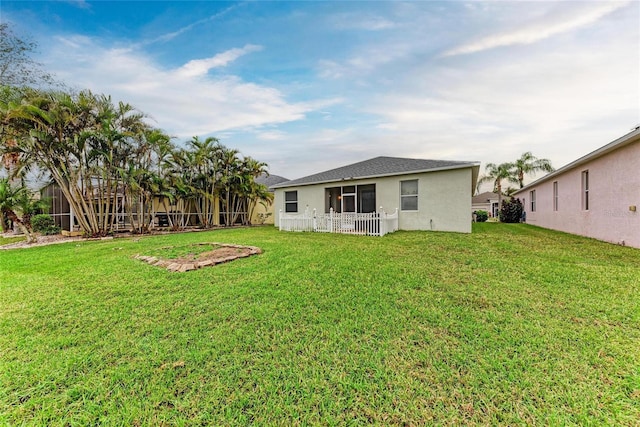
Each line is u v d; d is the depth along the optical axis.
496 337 2.76
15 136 10.26
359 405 1.94
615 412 1.83
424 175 11.66
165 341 2.81
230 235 11.60
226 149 17.08
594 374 2.19
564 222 12.09
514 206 21.55
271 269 5.38
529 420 1.78
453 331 2.90
